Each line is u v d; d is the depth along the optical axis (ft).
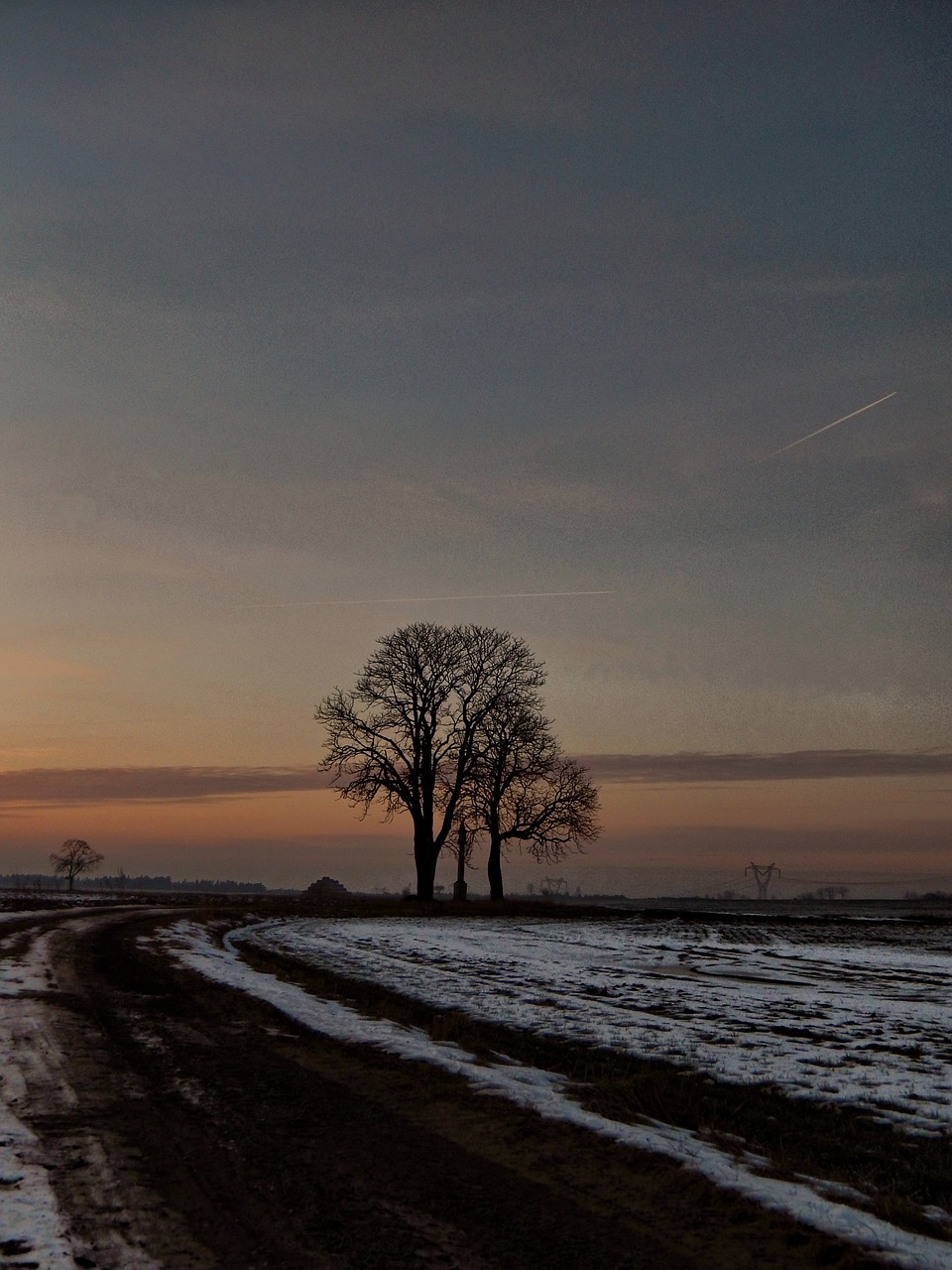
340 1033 44.21
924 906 296.10
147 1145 26.81
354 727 182.50
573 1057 40.73
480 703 183.73
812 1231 21.20
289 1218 21.74
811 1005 55.57
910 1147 28.55
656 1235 21.12
